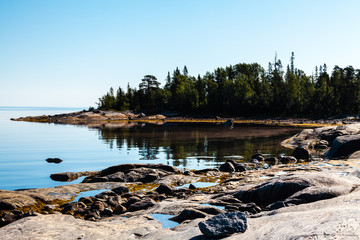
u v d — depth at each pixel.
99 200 13.58
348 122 68.00
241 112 109.50
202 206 10.89
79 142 40.50
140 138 44.34
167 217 10.56
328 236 5.09
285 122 80.00
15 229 8.36
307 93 101.50
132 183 18.00
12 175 20.70
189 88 126.75
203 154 29.17
